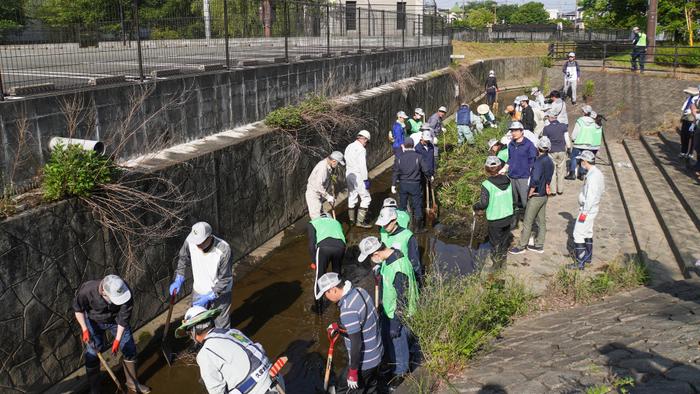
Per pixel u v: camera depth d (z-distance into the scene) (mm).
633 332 5664
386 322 5977
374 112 15484
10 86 7094
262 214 10180
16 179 6320
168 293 7852
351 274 9023
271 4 13648
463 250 9758
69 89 7242
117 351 6137
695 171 11297
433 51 25062
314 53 14953
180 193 7953
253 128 10633
